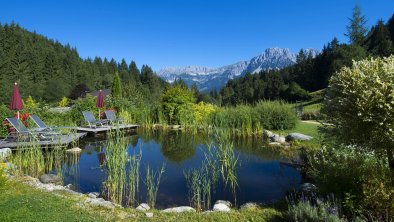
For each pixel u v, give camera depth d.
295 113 15.91
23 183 6.05
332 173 5.23
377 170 4.96
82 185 6.90
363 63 5.00
